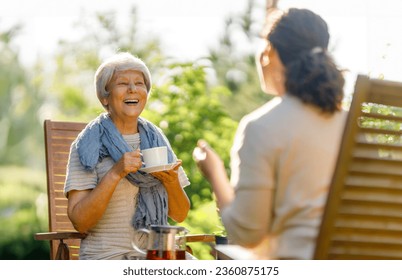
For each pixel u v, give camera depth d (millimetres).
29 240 20562
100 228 5699
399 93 3973
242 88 20891
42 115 23547
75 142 5852
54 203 6742
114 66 5887
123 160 5523
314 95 4152
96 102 22188
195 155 4461
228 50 21078
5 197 22969
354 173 4043
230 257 4469
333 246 4141
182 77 11703
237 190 4160
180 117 11281
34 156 23859
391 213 4098
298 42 4273
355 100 3967
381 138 6141
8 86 23578
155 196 5816
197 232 9492
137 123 6031
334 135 4184
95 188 5570
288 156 4117
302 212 4133
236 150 4215
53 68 22703
